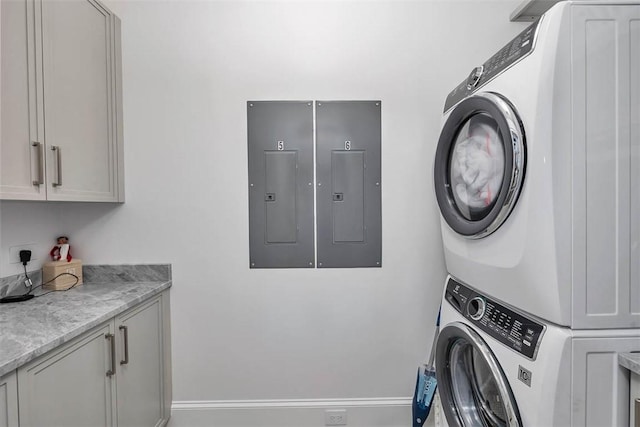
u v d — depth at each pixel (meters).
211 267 1.85
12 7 1.18
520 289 0.91
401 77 1.83
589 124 0.81
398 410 1.85
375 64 1.83
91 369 1.21
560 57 0.80
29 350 0.92
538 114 0.82
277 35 1.82
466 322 1.17
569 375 0.82
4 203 1.48
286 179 1.83
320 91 1.83
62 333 1.05
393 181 1.84
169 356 1.83
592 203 0.82
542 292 0.84
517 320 0.94
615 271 0.82
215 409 1.85
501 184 0.94
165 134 1.83
